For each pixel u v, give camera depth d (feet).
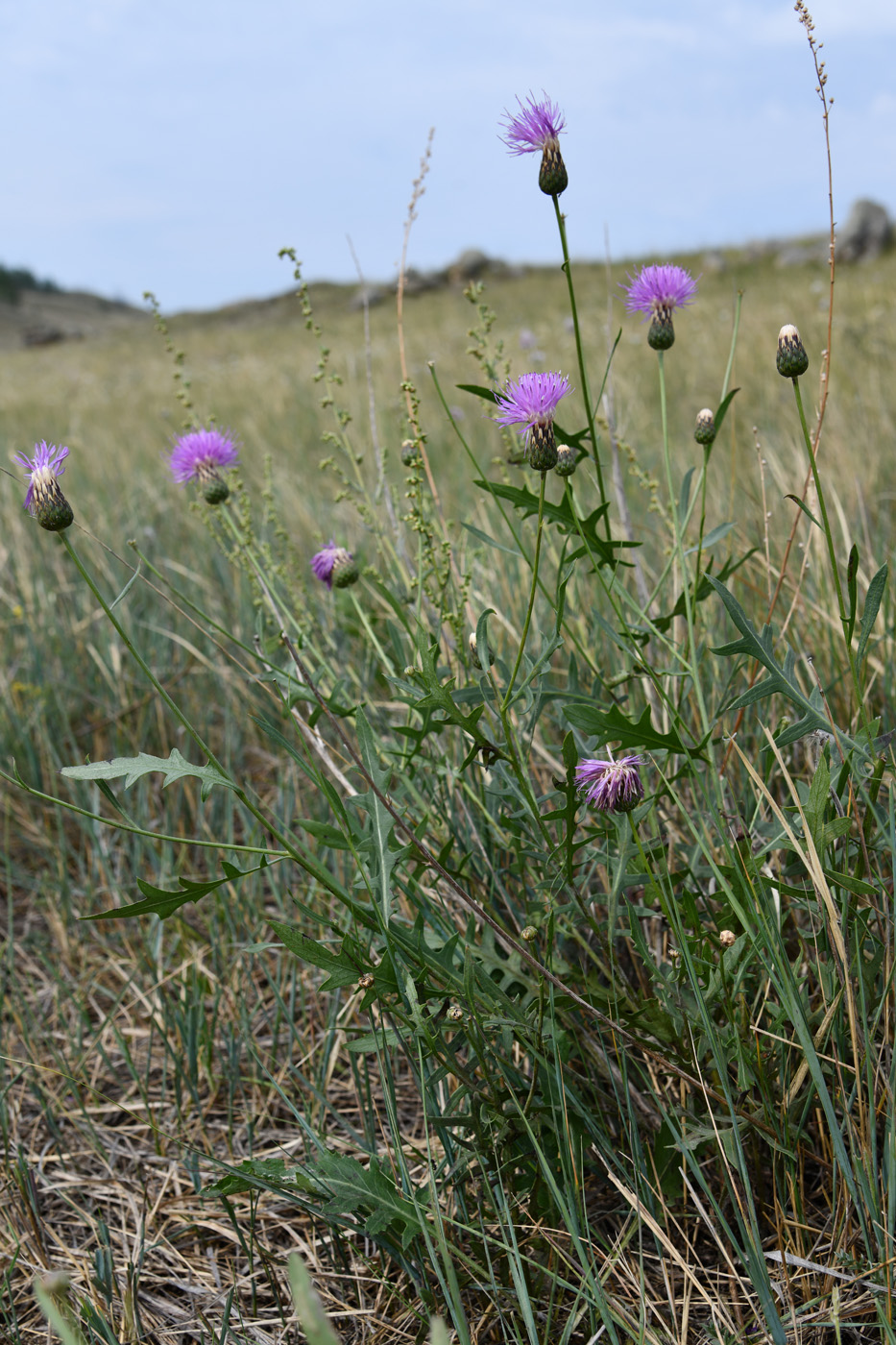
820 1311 2.98
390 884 3.10
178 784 4.84
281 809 4.44
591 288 32.30
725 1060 3.12
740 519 5.08
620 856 3.18
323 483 8.60
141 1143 3.66
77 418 15.33
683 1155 3.12
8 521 7.81
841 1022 3.15
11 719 5.18
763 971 3.24
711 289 26.71
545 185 3.07
